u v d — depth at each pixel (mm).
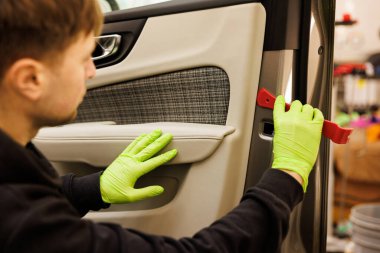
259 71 810
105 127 957
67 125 1067
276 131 737
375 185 2916
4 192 469
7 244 453
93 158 966
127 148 877
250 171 840
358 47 3178
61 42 500
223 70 825
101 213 958
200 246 571
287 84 789
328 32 819
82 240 502
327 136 760
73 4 499
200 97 873
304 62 784
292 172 689
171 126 877
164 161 836
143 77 946
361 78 3078
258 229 597
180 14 881
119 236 541
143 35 936
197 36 857
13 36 469
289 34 778
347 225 2660
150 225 900
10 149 475
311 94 805
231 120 819
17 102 506
